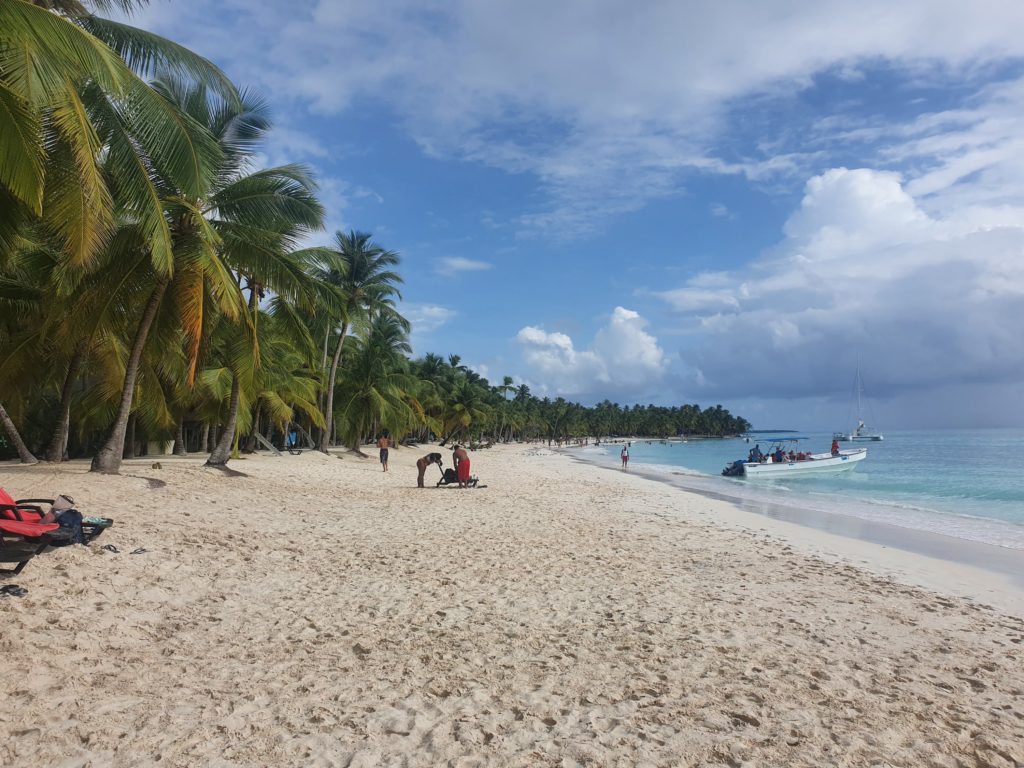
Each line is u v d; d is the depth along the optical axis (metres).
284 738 3.75
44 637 4.70
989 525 17.89
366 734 3.87
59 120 7.59
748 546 12.14
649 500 20.92
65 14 9.73
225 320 17.98
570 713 4.33
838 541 13.90
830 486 32.06
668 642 5.98
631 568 9.35
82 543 6.97
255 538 9.51
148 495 11.68
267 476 19.11
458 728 4.01
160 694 4.18
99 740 3.53
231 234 15.22
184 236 14.31
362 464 30.98
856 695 4.87
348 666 4.98
